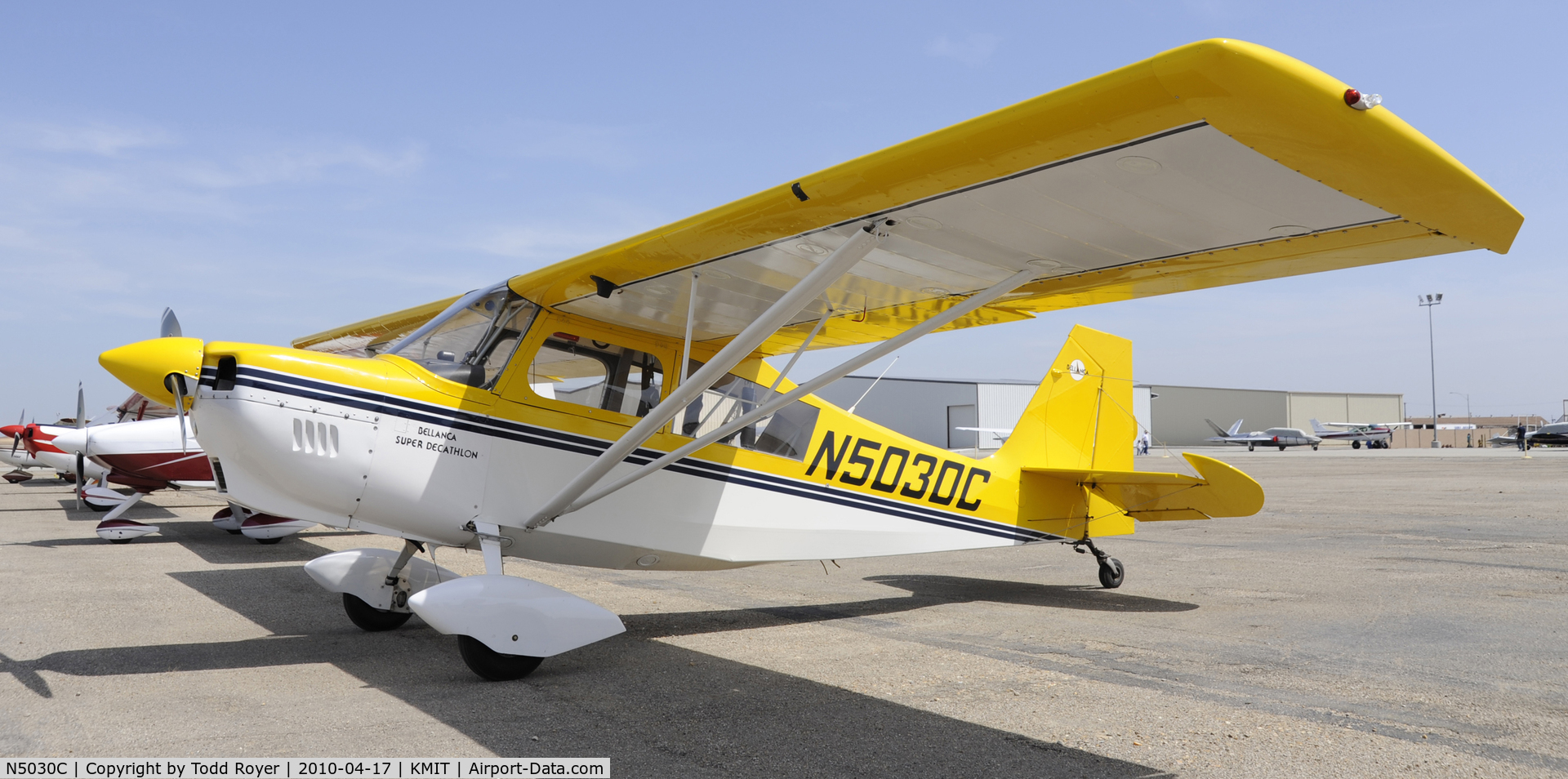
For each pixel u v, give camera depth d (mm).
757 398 5344
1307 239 3264
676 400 4129
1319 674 4180
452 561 8141
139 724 3271
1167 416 70688
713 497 5141
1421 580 7066
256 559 8383
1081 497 6711
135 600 6027
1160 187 2896
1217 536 10445
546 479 4609
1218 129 2410
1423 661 4449
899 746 3152
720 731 3309
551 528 4625
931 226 3434
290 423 3969
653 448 4918
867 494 5754
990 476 6285
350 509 4199
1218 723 3439
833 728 3357
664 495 4973
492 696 3746
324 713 3455
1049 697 3809
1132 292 4227
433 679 4023
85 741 3074
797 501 5465
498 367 4531
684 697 3781
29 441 12961
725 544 5211
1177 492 6277
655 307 4664
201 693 3709
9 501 15688
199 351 3959
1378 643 4844
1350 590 6617
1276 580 7188
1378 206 2602
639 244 3941
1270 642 4902
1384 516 12352
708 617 5699
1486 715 3539
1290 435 54844
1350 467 27859
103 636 4852
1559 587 6668
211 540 10008
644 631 5203
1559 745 3186
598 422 4777
